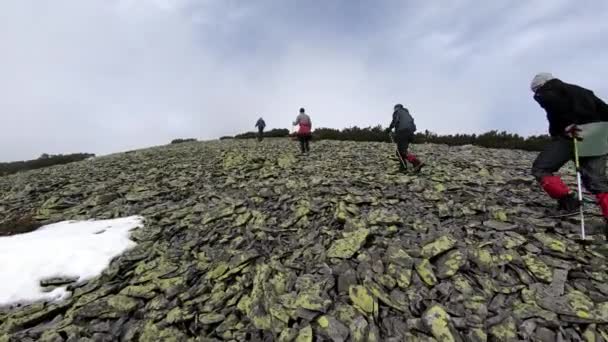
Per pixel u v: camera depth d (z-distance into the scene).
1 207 10.27
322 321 3.47
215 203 8.12
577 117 4.43
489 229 4.95
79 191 10.97
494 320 3.27
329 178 9.10
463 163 10.37
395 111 9.30
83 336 3.86
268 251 5.28
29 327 4.16
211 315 3.94
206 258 5.38
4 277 5.21
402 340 3.17
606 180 4.44
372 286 3.91
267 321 3.67
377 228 5.33
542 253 4.21
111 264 5.57
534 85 4.88
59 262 5.61
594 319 3.10
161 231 6.70
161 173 12.78
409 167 9.71
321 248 5.00
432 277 3.96
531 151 15.85
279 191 8.33
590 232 4.52
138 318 4.11
